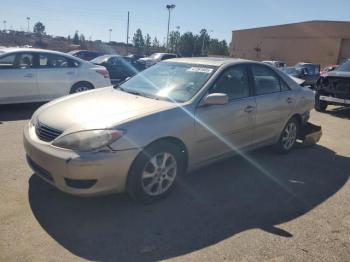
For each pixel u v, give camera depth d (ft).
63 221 11.19
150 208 12.35
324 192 14.74
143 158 11.75
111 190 11.52
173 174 13.09
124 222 11.37
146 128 11.79
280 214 12.58
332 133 25.94
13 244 9.87
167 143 12.55
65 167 10.80
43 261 9.27
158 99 13.97
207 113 13.75
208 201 13.23
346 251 10.54
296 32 171.94
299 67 74.49
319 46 163.12
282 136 18.80
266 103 16.71
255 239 10.87
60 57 28.53
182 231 11.09
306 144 20.77
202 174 15.87
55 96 28.17
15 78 25.89
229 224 11.68
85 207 12.09
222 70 14.98
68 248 9.89
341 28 154.30
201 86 14.14
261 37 190.49
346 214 12.87
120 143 11.18
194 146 13.51
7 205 11.85
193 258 9.79
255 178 15.76
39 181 13.76
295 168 17.42
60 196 12.68
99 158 10.84
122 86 16.30
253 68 16.70
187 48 243.81
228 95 14.97
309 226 11.85
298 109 19.07
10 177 14.01
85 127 11.22
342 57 155.84
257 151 19.74
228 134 14.97
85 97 14.35
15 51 26.22
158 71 16.38
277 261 9.88
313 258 10.11
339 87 34.01
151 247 10.18
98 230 10.84
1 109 27.30
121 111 12.28
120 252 9.87
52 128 11.78
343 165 18.33
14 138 19.29
